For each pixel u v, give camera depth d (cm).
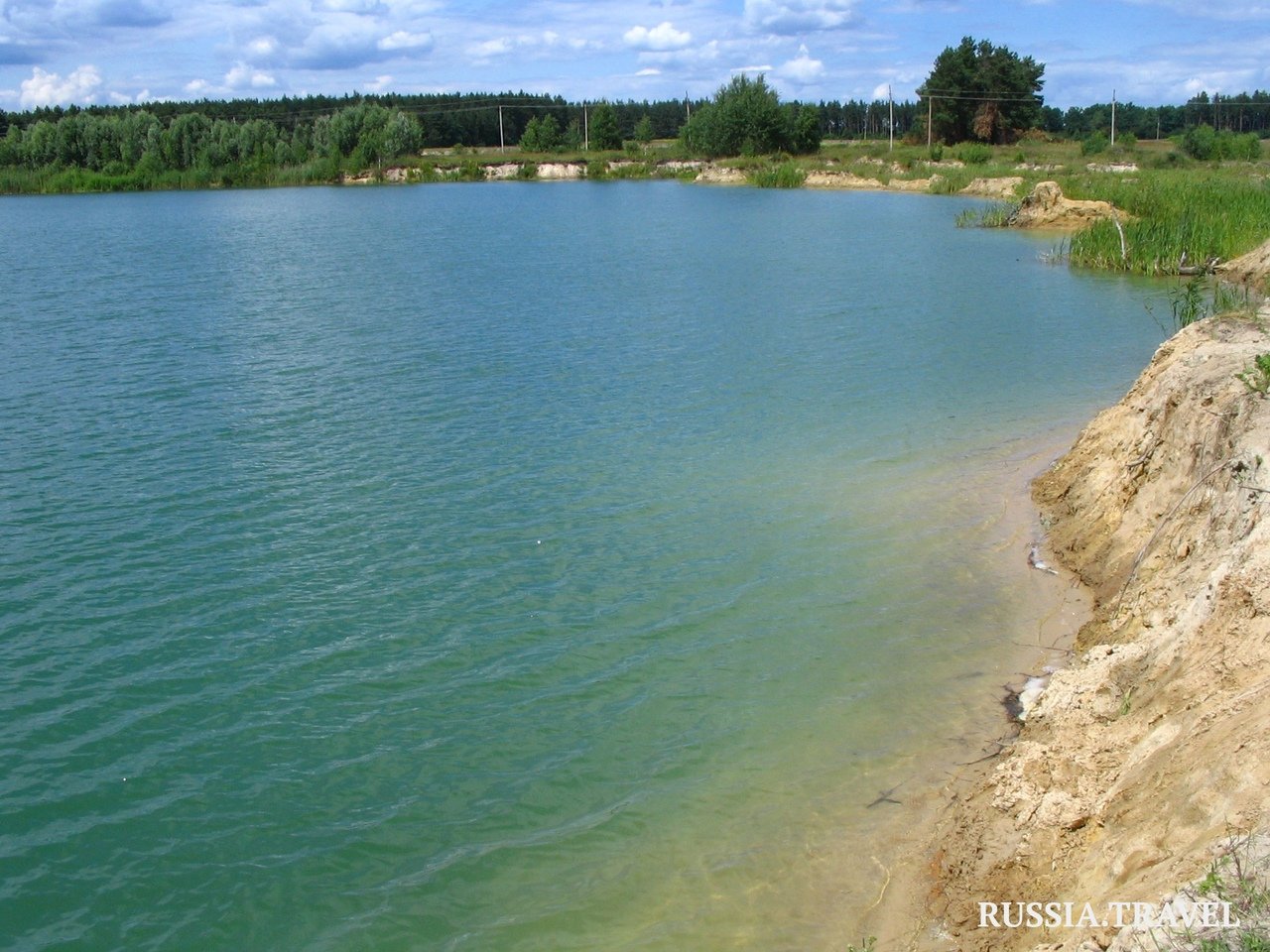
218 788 1037
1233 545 990
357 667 1244
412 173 11612
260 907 892
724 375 2538
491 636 1309
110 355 2816
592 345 2877
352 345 2914
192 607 1387
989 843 859
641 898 884
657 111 16938
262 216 7538
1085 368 2561
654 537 1589
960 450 1961
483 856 940
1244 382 1327
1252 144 8856
